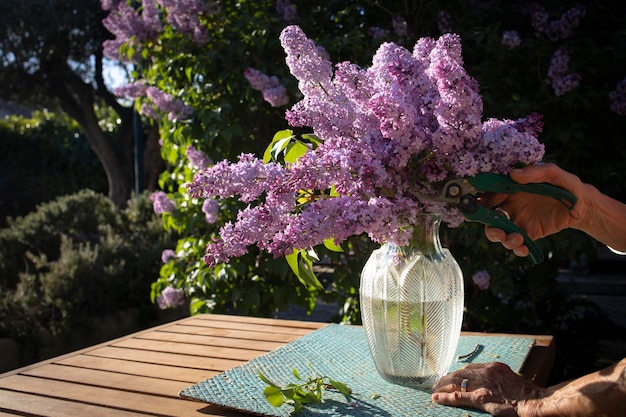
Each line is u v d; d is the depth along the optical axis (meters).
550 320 3.45
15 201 11.33
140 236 5.20
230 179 1.06
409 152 1.09
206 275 3.06
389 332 1.30
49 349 3.85
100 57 10.01
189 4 2.93
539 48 2.81
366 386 1.32
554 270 3.14
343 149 1.08
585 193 1.23
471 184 1.11
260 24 2.93
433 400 1.23
